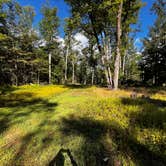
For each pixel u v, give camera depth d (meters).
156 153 6.06
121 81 37.81
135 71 53.22
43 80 60.00
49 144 7.15
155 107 10.22
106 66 24.58
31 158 6.51
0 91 23.03
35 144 7.30
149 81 41.88
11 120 10.04
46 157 6.45
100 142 7.00
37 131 8.36
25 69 49.59
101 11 21.53
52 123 9.11
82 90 19.77
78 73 74.44
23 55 43.47
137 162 5.73
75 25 23.02
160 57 37.38
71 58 57.97
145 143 6.67
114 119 8.99
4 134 8.41
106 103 11.80
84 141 7.13
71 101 13.73
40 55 49.34
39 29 43.28
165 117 8.41
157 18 36.62
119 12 20.12
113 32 25.06
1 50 38.22
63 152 6.55
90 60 49.69
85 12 21.47
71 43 48.38
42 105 13.23
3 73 44.84
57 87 27.55
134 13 22.52
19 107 13.09
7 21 36.62
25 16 42.31
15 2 36.94
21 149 7.09
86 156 6.25
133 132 7.43
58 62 59.19
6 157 6.69
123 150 6.36
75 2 21.61
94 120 9.05
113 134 7.52
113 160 5.93
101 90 19.00
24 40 43.97
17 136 8.12
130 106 10.42
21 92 22.22
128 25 23.48
